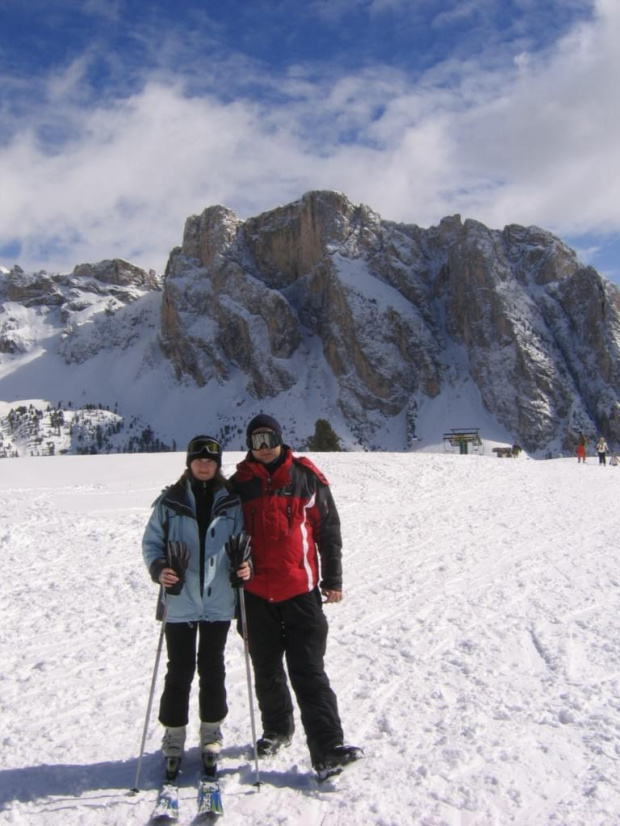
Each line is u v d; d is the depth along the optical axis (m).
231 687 6.43
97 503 18.22
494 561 12.24
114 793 4.39
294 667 4.80
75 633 8.18
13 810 4.16
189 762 4.83
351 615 8.93
